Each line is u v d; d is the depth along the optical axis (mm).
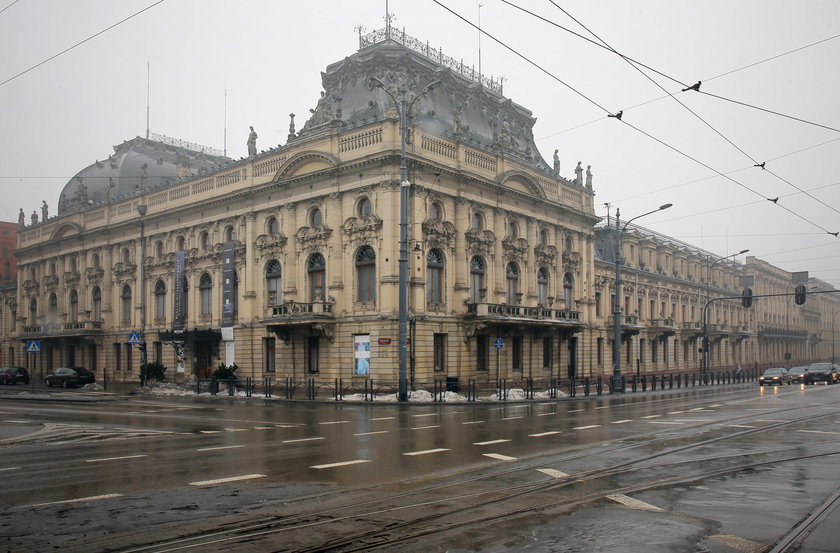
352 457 14711
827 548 7867
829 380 61062
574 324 48625
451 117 46781
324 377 40406
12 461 14453
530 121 57438
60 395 40812
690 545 7988
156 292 54250
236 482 11930
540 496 10680
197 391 41406
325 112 42000
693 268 82312
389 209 37781
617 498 10484
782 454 15023
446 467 13383
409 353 37375
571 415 25312
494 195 44562
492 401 33750
